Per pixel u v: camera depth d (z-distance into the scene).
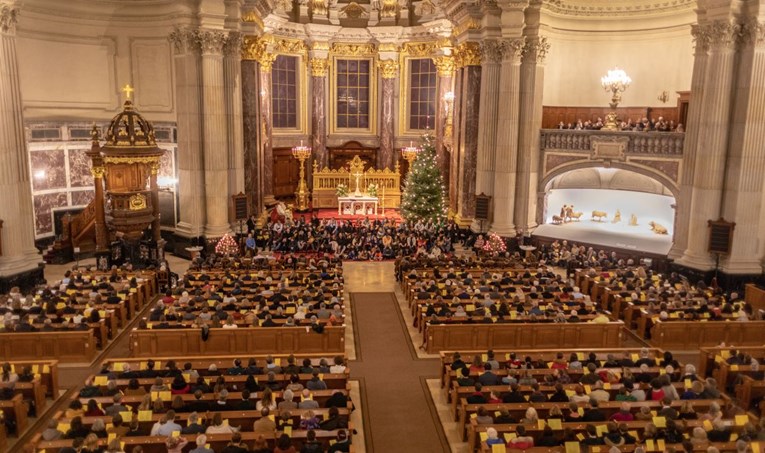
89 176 33.84
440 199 36.97
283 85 45.78
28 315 18.72
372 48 47.34
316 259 28.64
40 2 29.69
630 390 14.20
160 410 12.88
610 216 36.16
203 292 21.39
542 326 19.39
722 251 25.91
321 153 47.56
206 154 31.17
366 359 19.41
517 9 32.25
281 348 18.78
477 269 26.72
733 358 17.11
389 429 15.04
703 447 11.41
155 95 32.25
